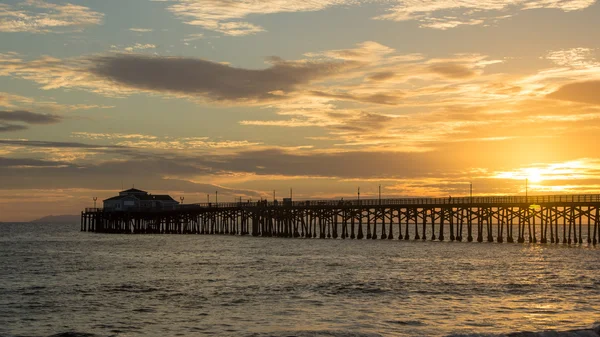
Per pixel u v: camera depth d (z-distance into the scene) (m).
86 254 91.00
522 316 41.12
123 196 171.12
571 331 35.22
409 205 114.94
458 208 110.00
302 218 131.00
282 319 40.59
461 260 77.06
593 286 54.09
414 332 36.62
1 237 159.75
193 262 76.50
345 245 105.06
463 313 42.12
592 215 95.88
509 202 102.12
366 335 35.84
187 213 157.25
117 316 41.84
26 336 36.56
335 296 48.91
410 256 83.00
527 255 83.81
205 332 37.34
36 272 65.62
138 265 73.00
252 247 102.88
